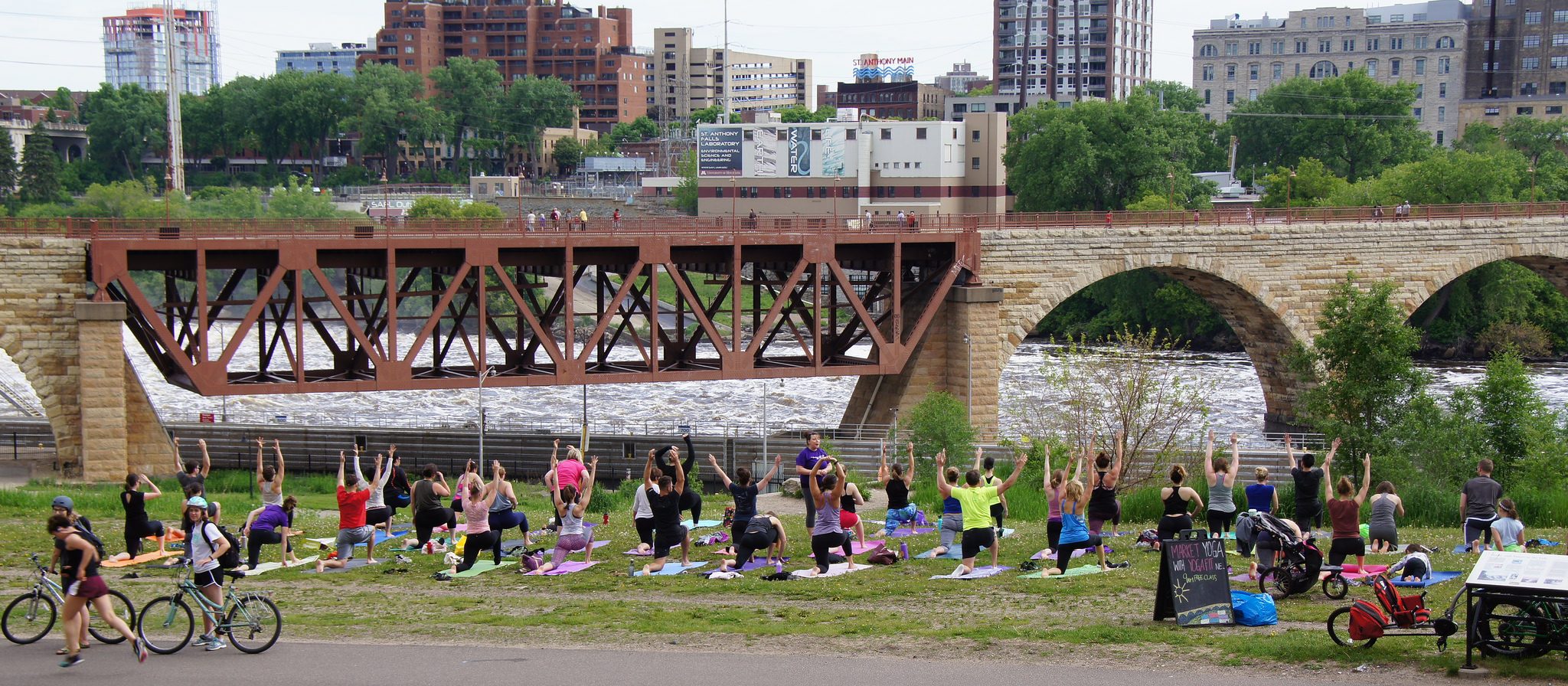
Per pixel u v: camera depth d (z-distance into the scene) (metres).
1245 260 77.38
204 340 56.16
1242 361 115.56
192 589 25.47
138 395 59.22
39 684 23.36
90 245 56.12
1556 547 33.44
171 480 58.66
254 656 25.11
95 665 24.55
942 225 70.56
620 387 97.75
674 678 23.33
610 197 179.62
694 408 89.56
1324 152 162.88
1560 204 85.75
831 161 155.62
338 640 26.33
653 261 62.62
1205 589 26.12
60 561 26.95
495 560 34.12
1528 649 22.73
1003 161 152.88
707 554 34.81
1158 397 65.81
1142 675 23.00
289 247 56.88
